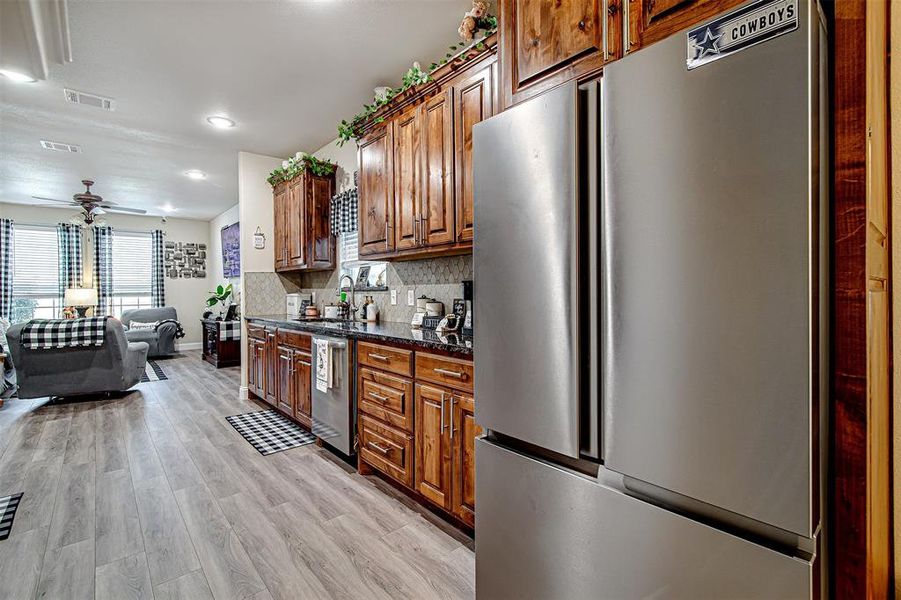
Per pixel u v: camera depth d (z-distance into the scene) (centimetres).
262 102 333
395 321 346
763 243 77
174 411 401
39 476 258
